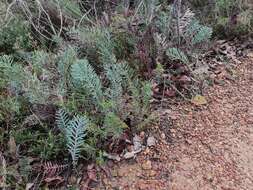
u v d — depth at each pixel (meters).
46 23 1.21
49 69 1.01
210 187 0.83
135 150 0.89
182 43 1.13
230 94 1.05
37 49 1.16
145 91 0.93
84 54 1.09
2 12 1.21
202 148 0.91
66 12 1.22
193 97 1.03
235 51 1.19
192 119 0.97
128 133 0.92
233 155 0.89
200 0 1.32
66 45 1.10
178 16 1.09
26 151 0.89
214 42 1.19
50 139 0.88
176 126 0.95
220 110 1.00
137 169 0.86
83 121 0.84
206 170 0.86
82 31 1.12
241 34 1.23
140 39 1.11
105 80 1.01
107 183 0.84
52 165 0.87
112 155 0.88
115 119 0.84
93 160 0.87
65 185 0.84
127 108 0.92
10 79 0.94
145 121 0.91
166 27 1.13
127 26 1.13
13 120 0.94
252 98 1.03
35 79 0.92
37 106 0.92
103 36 1.09
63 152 0.88
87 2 1.31
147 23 1.11
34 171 0.86
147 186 0.83
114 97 0.91
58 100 0.91
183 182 0.84
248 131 0.94
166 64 1.10
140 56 1.07
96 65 1.08
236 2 1.26
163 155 0.89
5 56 1.00
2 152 0.89
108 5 1.26
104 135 0.87
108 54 1.02
